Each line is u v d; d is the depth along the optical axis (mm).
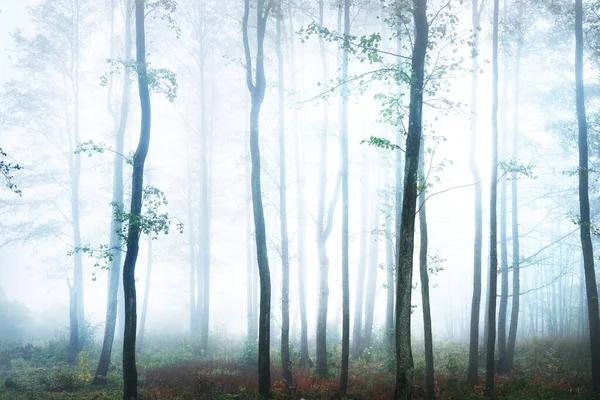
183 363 21297
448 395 14859
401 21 12336
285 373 16375
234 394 14773
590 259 15523
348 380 16547
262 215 15227
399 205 20000
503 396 14859
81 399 14805
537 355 20906
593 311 15336
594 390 15039
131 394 13609
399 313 10852
